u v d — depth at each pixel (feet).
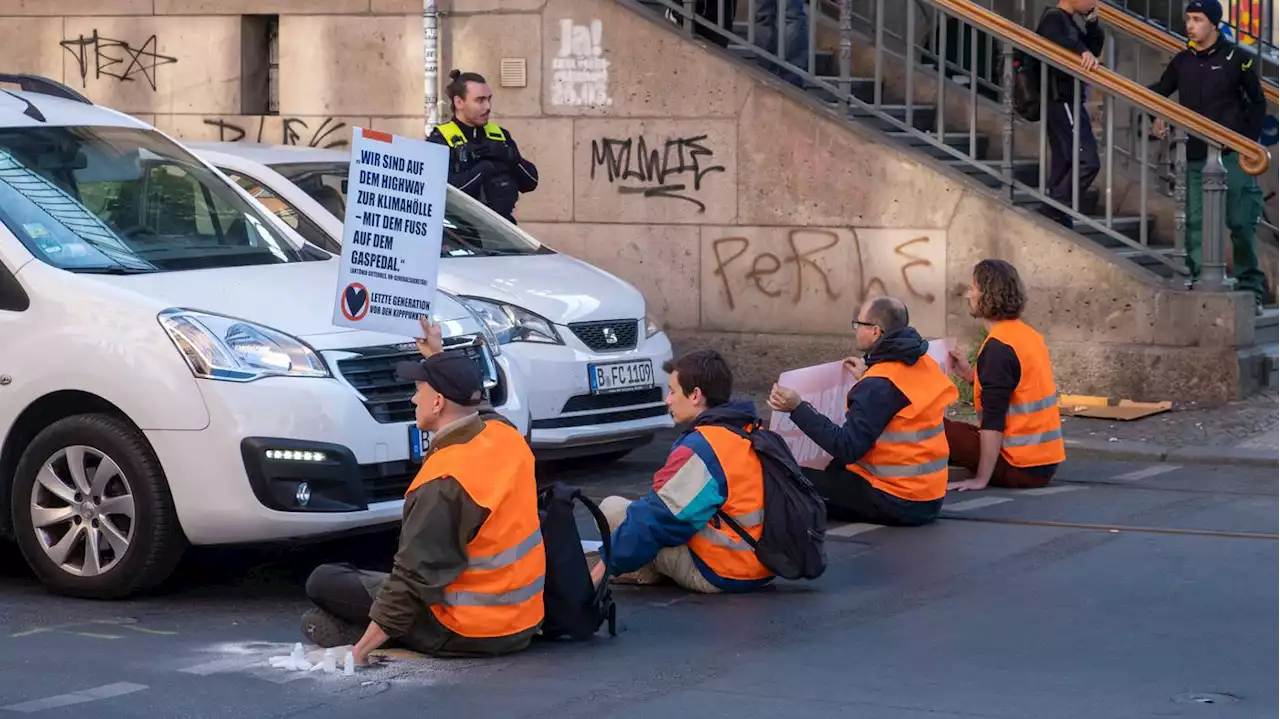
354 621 34.78
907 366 47.70
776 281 73.20
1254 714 30.81
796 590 40.78
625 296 55.72
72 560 39.40
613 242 75.77
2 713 30.81
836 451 46.83
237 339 38.24
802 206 72.49
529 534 34.40
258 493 37.60
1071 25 69.87
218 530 37.88
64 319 39.11
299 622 37.78
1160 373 66.59
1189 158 68.59
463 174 64.44
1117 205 74.64
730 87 73.20
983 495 52.90
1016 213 68.90
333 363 38.86
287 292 40.65
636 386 54.75
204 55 82.74
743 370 73.87
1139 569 42.83
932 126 78.54
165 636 36.37
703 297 74.54
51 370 38.86
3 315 39.83
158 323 38.29
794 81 75.05
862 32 83.51
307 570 42.88
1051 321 68.59
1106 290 67.56
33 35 85.35
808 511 39.96
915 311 70.85
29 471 39.29
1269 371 67.82
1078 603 39.34
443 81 78.28
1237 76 69.97
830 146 71.77
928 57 84.02
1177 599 39.68
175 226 43.55
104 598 39.40
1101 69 67.87
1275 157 80.02
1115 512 50.16
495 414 34.32
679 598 39.96
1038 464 53.78
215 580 41.75
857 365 48.80
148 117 83.97
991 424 53.26
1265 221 78.33
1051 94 70.74
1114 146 77.56
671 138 74.38
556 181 76.43
